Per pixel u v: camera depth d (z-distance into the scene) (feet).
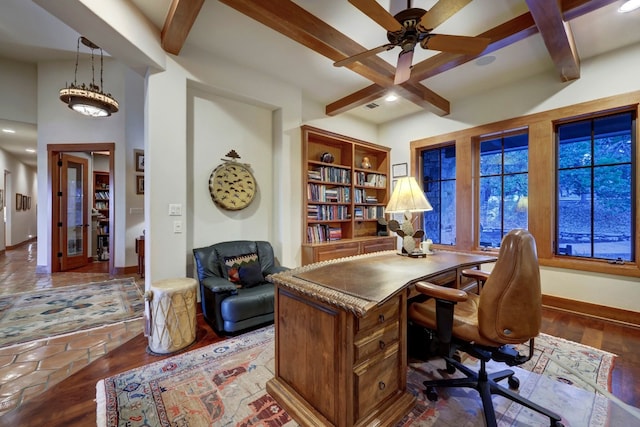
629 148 9.38
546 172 10.64
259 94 10.86
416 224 14.93
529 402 5.03
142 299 11.85
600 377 6.27
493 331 4.55
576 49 9.14
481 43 6.46
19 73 15.93
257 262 10.23
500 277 4.53
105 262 20.08
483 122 12.35
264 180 11.86
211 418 5.06
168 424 4.91
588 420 4.98
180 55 8.90
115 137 16.49
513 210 11.95
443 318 4.98
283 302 5.53
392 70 10.19
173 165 8.74
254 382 6.12
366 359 4.58
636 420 4.97
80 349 7.64
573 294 10.14
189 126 9.81
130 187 16.70
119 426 4.85
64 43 13.83
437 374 6.49
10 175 25.82
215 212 10.47
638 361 6.91
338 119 14.62
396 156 15.89
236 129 10.97
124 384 6.04
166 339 7.38
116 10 6.75
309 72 10.91
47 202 16.57
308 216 12.69
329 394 4.54
